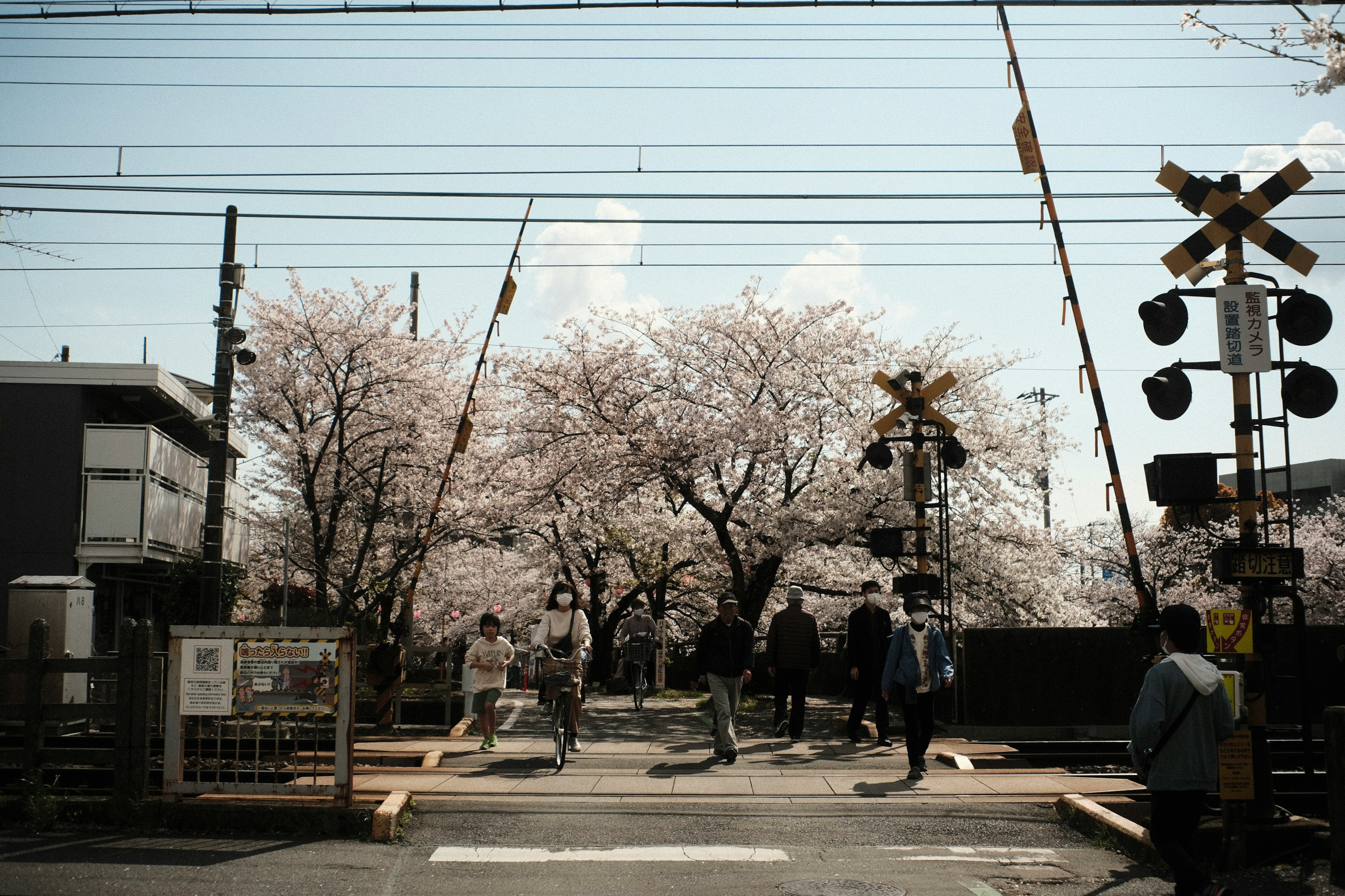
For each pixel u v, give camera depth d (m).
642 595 35.62
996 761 11.25
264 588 33.25
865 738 13.66
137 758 7.63
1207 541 29.22
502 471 27.62
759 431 20.58
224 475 15.43
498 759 11.04
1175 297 8.08
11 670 7.67
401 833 7.56
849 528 20.89
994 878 6.58
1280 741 13.00
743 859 6.98
